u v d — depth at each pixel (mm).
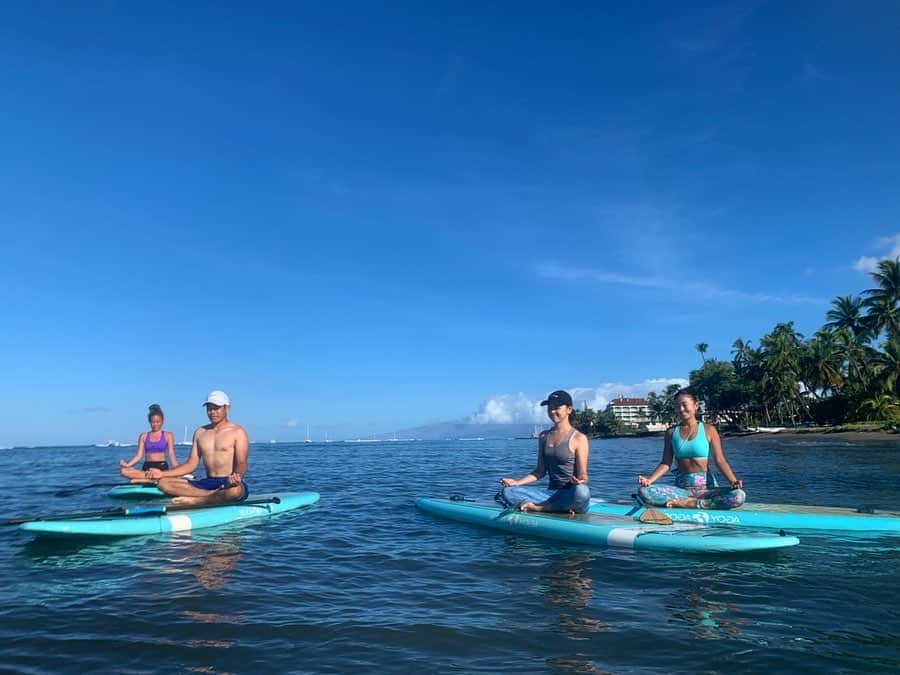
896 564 4820
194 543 5730
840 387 58844
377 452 41438
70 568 4723
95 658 2928
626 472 15867
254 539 5953
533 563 4945
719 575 4500
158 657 2939
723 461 6703
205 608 3695
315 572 4633
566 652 2994
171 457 10422
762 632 3264
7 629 3322
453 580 4410
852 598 3883
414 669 2789
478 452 38250
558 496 6668
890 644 3088
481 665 2834
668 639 3162
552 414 6750
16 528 6496
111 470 17625
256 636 3219
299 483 12625
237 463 7406
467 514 7109
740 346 70688
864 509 6570
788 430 57656
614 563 4922
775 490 10242
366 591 4109
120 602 3818
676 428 6977
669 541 5348
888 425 48250
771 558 5035
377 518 7418
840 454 24422
